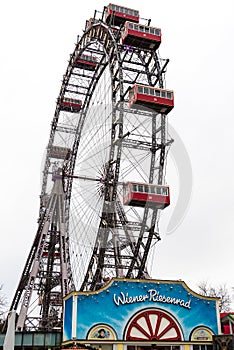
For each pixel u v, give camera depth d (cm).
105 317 3055
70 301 3127
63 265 5125
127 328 3067
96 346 2964
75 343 2828
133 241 4628
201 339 3188
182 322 3195
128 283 3203
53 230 5684
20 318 4609
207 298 3328
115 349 2988
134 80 4978
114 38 4966
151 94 4497
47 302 5528
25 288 5094
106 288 3141
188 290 3312
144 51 5041
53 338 3403
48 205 5441
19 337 3359
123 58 4856
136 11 5425
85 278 4566
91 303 3067
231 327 3309
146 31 4869
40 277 5134
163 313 3181
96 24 5516
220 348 3112
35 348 3356
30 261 5375
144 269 4356
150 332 3100
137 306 3148
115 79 4800
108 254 4403
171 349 3112
